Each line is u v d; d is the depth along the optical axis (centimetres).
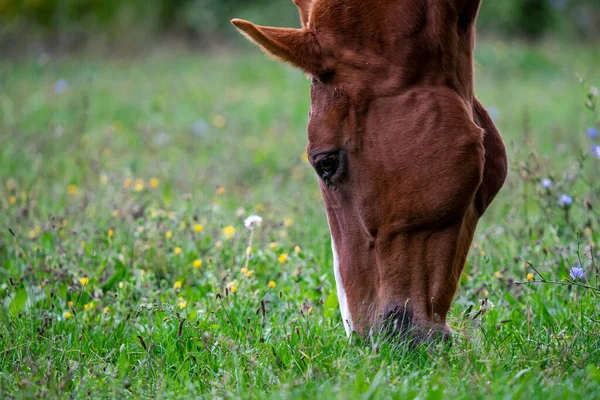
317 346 650
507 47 3503
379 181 580
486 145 643
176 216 1010
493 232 977
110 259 908
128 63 3647
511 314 766
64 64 3531
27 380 589
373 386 511
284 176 1425
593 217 1035
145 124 1978
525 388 523
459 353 591
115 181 1227
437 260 588
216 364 652
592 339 655
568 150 1512
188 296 827
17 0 4331
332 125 585
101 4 4409
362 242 607
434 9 584
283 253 929
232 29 4366
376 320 605
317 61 589
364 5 595
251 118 2194
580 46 3841
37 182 1347
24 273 886
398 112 577
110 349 709
